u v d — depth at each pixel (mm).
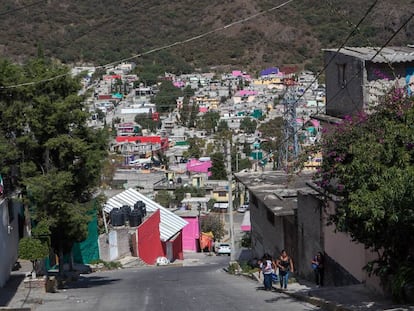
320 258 24781
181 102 126875
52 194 26234
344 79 24281
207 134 117188
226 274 35312
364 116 17219
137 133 120625
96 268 40625
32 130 26766
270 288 24891
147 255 48406
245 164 79000
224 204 89438
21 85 25688
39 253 24781
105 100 129750
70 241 29500
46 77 26422
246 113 110188
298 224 28750
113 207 52094
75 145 26547
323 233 25094
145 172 96250
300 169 19828
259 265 31547
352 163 15484
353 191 15594
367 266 18031
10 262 28000
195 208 83688
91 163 27281
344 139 17016
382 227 15961
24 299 22766
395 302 17328
